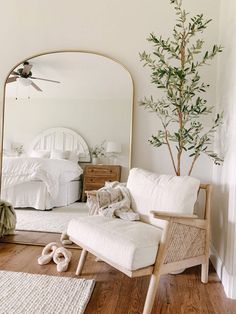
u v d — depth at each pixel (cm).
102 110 278
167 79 227
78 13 276
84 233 175
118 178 271
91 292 171
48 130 292
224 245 200
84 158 283
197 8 258
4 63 286
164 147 262
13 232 273
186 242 171
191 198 183
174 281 195
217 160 231
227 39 222
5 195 292
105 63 272
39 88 289
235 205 179
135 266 142
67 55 278
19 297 161
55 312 148
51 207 290
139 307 159
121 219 193
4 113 290
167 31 262
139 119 267
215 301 169
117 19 270
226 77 220
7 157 293
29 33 282
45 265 207
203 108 254
